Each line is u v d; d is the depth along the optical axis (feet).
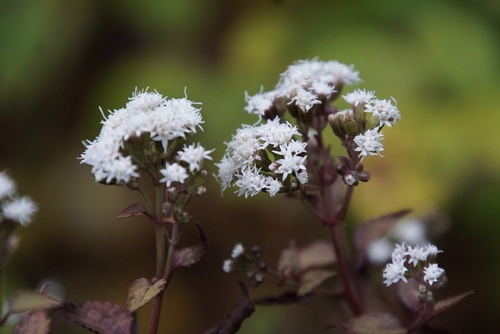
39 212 1.85
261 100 1.36
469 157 1.77
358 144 1.30
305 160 1.34
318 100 1.34
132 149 1.26
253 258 1.37
